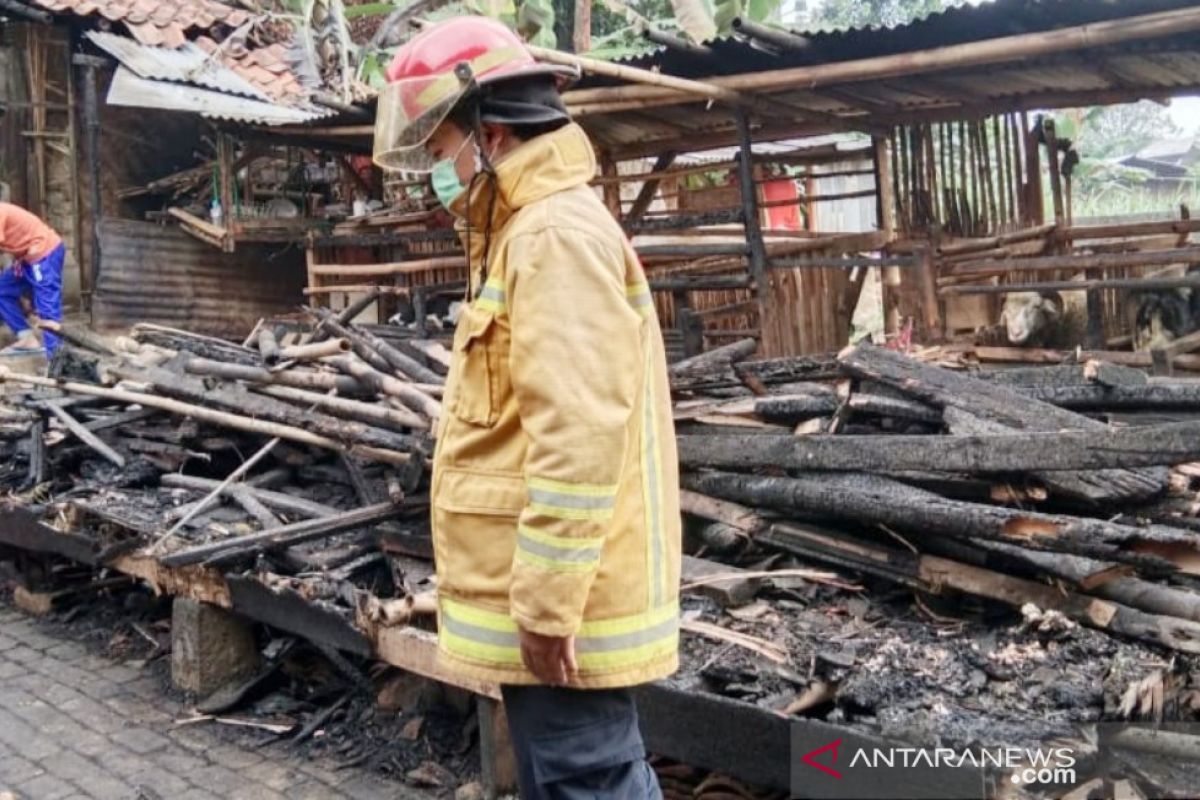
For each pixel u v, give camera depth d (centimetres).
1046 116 820
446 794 332
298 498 440
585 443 177
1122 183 1895
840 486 320
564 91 648
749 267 702
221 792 340
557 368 178
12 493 502
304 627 355
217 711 396
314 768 354
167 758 364
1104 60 587
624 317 185
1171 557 252
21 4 962
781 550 332
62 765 361
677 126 792
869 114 777
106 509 446
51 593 516
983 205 812
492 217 205
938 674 254
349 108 758
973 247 757
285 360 480
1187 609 264
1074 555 266
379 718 380
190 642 409
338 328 505
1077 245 747
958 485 315
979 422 324
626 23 1309
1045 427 318
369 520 380
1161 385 336
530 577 180
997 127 796
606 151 871
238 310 1102
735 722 244
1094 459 274
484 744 313
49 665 452
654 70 630
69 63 1042
